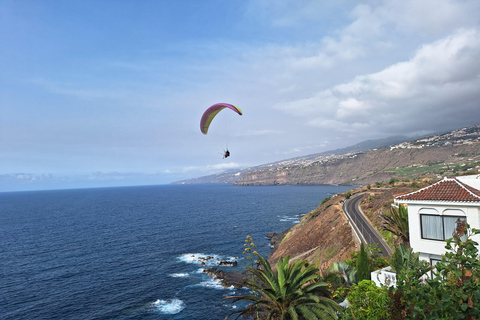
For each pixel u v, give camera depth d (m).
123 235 111.56
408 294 6.45
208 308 49.41
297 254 66.38
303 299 19.42
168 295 54.88
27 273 69.62
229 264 70.19
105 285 60.84
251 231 111.06
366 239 48.56
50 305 52.31
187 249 86.69
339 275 27.06
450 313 5.65
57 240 107.12
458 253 6.20
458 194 20.23
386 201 67.44
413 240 22.09
